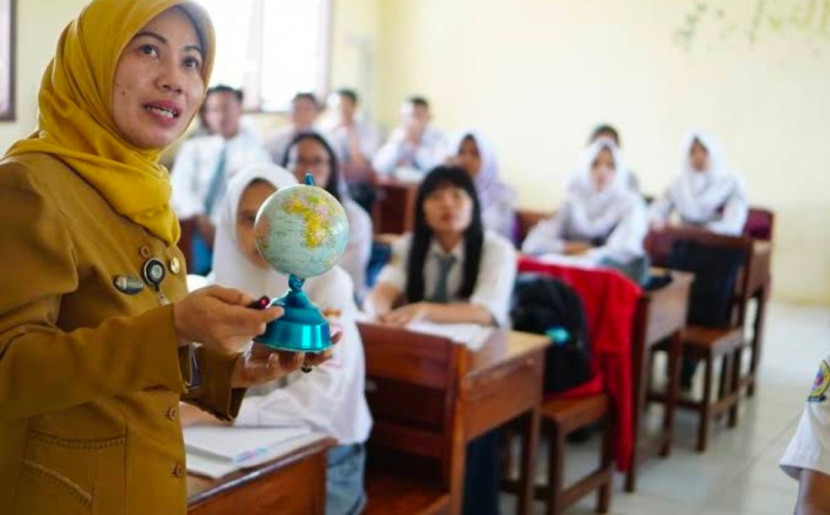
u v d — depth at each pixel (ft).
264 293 6.42
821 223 22.47
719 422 13.76
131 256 3.60
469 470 8.82
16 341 3.15
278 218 3.53
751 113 22.99
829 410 4.44
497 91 26.68
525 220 16.66
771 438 13.11
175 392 3.52
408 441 7.33
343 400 6.23
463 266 9.30
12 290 3.17
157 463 3.64
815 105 22.18
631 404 11.09
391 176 23.22
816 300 22.63
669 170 24.39
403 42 27.86
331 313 6.30
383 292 9.42
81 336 3.17
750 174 23.15
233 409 4.05
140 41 3.58
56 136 3.55
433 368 7.21
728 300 13.79
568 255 14.20
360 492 6.71
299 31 25.54
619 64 24.81
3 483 3.51
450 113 27.45
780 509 10.69
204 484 4.92
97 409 3.49
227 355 4.00
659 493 11.19
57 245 3.26
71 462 3.46
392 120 28.27
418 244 9.39
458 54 27.14
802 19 21.31
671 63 24.00
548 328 10.00
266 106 24.76
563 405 10.06
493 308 8.97
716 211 18.78
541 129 26.16
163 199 3.71
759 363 15.46
